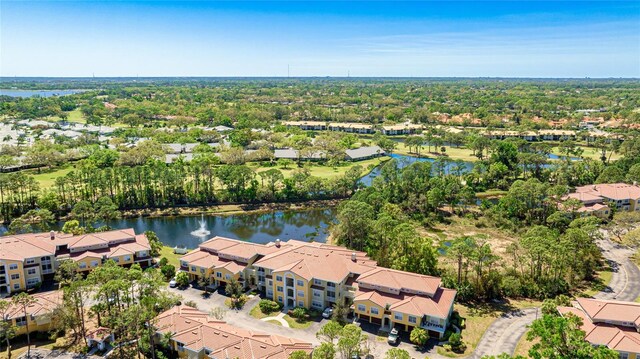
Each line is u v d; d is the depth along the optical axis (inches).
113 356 3472.0
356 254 4623.5
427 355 3501.5
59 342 3656.5
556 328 2923.2
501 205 6712.6
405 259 4564.5
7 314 3619.6
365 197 6781.5
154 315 3636.8
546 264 4726.9
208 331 3449.8
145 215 7012.8
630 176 7613.2
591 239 5103.3
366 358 3442.4
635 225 5876.0
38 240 4845.0
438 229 6397.6
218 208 7322.8
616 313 3553.2
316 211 7436.0
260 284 4520.2
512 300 4367.6
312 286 4183.1
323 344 3137.3
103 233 5196.9
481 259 4365.2
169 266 4845.0
